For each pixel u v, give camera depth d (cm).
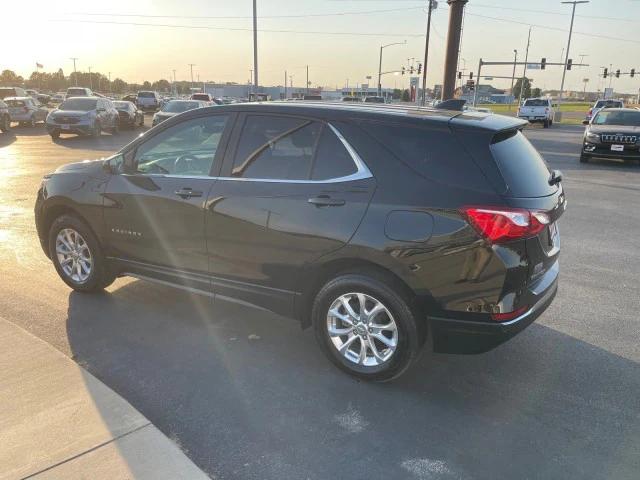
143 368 376
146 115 4628
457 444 302
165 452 279
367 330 355
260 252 379
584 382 370
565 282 570
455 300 323
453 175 324
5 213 827
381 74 6512
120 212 446
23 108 2825
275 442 300
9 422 298
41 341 390
